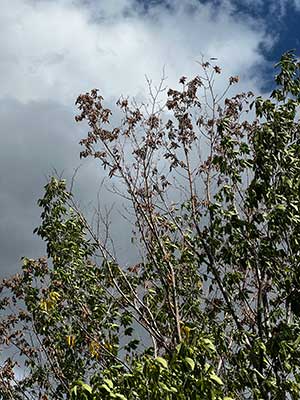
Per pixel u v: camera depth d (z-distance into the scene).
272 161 10.30
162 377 6.51
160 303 13.43
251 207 10.18
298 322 9.95
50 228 14.20
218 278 11.27
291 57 11.22
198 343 6.91
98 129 13.38
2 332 14.41
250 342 10.26
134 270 13.88
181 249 13.28
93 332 13.23
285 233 9.84
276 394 9.00
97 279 13.86
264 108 10.69
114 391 6.45
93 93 13.43
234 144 10.75
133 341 12.52
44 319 13.62
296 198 10.05
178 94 13.27
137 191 13.29
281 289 10.37
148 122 13.41
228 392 9.25
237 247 10.70
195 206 12.88
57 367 13.88
